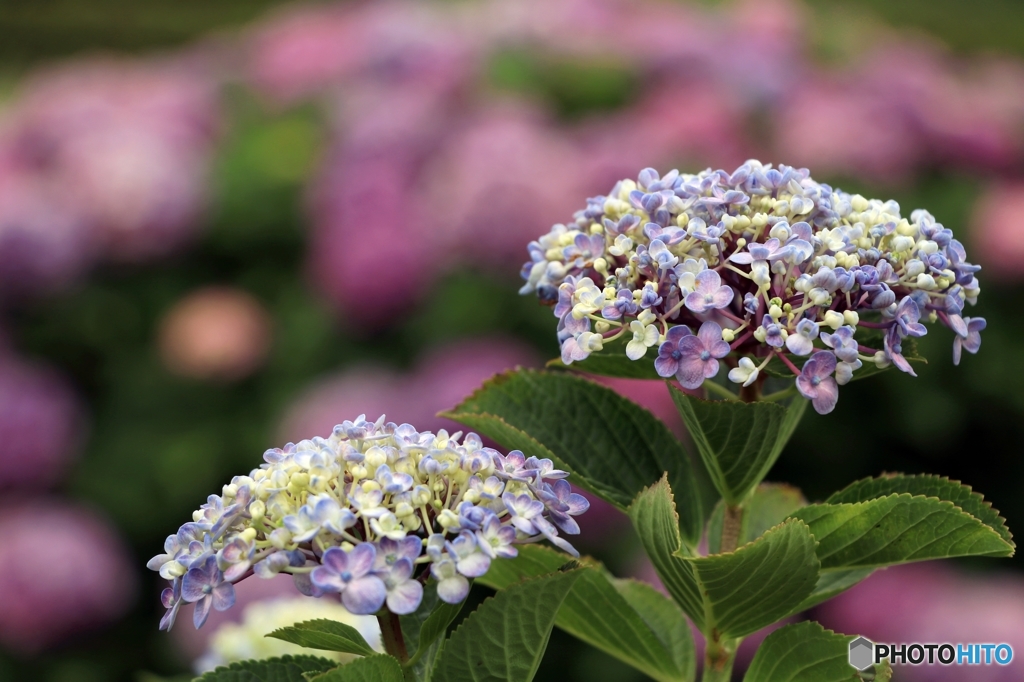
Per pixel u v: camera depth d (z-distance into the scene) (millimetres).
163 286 5082
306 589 1014
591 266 1299
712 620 1333
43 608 4086
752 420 1254
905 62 5207
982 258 4258
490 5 5781
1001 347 4223
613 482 1477
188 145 5238
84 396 5004
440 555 987
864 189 4508
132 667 4613
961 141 4723
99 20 9914
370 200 4566
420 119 4742
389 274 4391
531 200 4117
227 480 4707
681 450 1500
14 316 4902
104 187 4789
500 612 1102
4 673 4395
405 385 4160
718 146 4469
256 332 4738
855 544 1275
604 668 3975
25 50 9664
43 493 4578
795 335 1116
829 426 4250
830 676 1228
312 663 1232
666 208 1225
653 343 1151
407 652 1243
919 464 4414
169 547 1079
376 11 6008
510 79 4988
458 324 4281
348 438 1136
